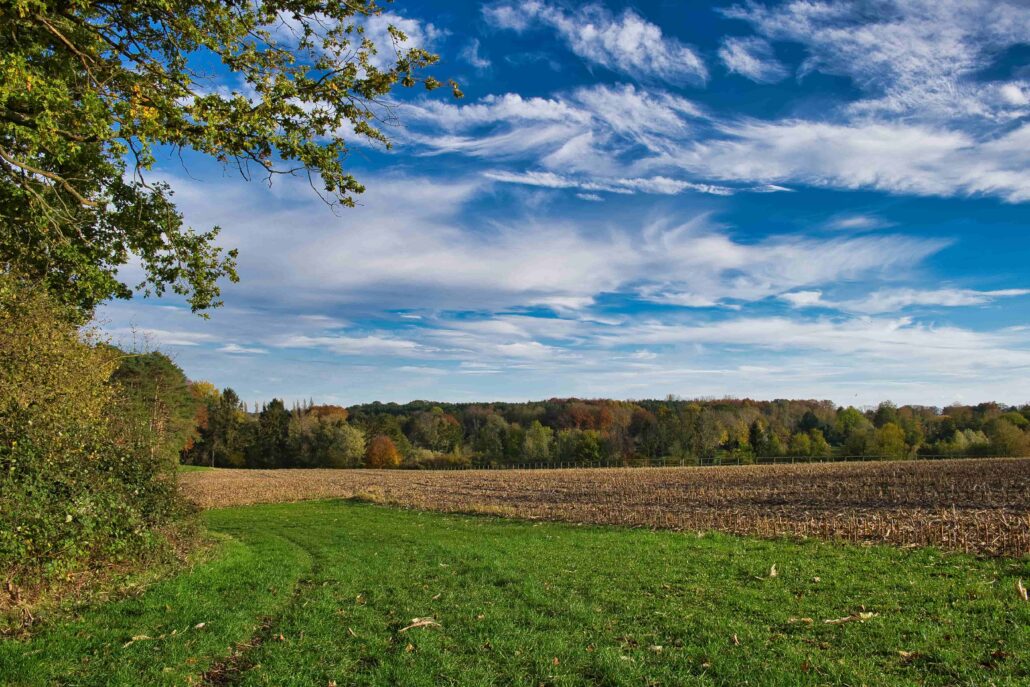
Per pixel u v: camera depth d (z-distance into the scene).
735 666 7.73
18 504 10.85
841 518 22.55
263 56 12.26
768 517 23.73
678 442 96.62
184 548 16.14
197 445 105.44
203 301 17.64
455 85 12.98
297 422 105.81
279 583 13.62
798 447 93.44
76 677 7.67
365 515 32.53
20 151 13.77
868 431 94.00
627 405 135.50
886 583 11.41
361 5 12.48
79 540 11.88
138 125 11.02
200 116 11.45
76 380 15.77
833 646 8.31
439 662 8.27
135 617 10.27
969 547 14.52
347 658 8.58
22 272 15.43
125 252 17.20
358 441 99.88
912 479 39.94
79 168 15.45
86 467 13.39
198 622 10.16
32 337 14.27
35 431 12.44
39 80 10.07
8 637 9.03
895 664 7.62
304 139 13.15
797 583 11.84
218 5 11.72
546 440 100.38
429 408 148.88
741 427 105.81
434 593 12.44
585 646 8.78
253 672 8.03
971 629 8.54
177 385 58.22
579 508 30.81
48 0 10.90
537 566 14.91
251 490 50.19
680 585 12.18
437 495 43.31
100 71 12.16
